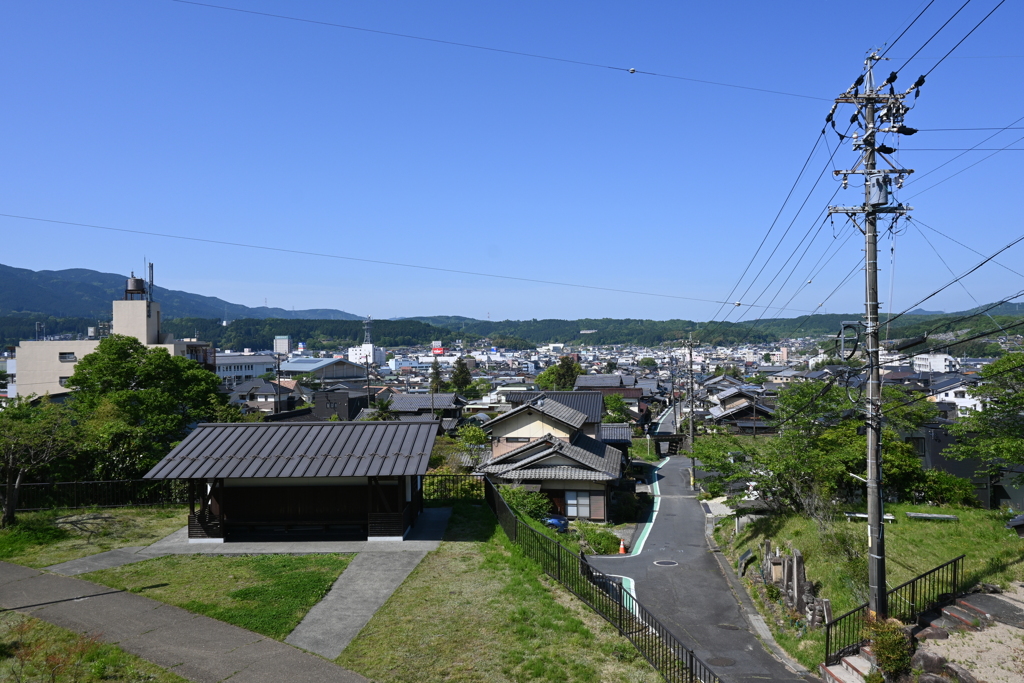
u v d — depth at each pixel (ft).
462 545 46.83
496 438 101.71
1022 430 64.44
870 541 36.32
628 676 29.30
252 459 47.24
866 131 35.81
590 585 39.91
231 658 28.81
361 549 45.34
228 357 379.14
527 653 30.48
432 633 32.17
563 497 88.53
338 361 422.82
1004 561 44.01
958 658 31.45
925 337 34.42
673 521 89.10
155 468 46.01
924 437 91.35
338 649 30.12
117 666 27.58
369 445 48.78
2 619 32.55
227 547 45.60
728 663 37.78
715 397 268.62
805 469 62.95
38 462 50.98
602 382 249.14
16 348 166.40
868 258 36.29
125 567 41.14
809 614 42.42
